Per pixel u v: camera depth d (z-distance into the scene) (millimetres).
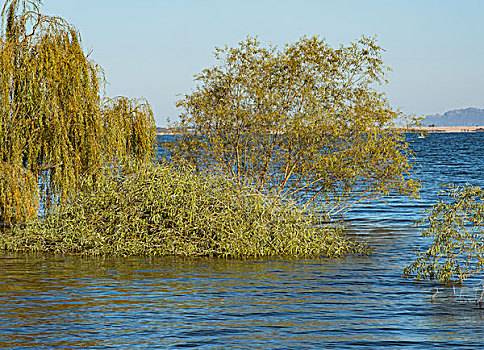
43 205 18078
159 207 16609
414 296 12781
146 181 17031
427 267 14094
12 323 10719
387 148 19984
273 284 13656
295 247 16781
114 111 19766
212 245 16484
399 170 20453
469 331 10531
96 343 9781
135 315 11258
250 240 16469
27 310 11484
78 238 16641
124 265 15336
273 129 20406
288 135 20297
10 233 17406
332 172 20266
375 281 14062
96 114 18391
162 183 16828
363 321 11062
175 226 16906
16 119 17891
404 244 19453
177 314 11359
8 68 17547
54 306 11766
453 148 104875
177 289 13125
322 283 13812
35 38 17984
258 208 16750
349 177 20438
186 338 10078
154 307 11781
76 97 17953
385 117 20094
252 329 10555
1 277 13961
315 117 19875
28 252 16812
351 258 16797
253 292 12953
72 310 11523
